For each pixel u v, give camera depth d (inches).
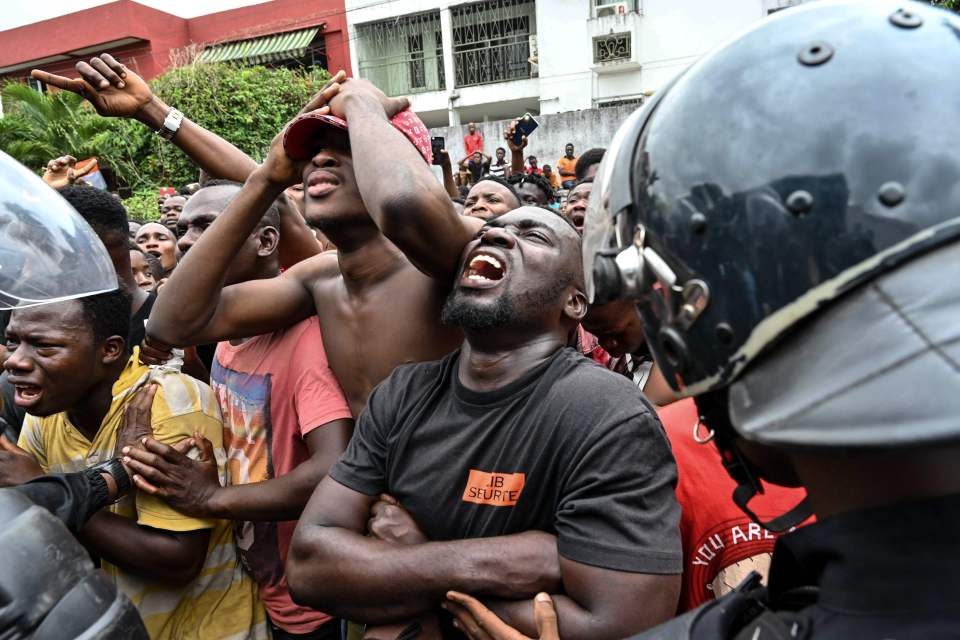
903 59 23.3
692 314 24.8
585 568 43.9
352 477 55.0
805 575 26.2
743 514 51.5
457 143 555.5
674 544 44.9
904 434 19.1
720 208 24.1
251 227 67.3
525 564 46.2
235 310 69.5
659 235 26.4
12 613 34.8
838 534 22.1
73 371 62.7
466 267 55.3
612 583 43.3
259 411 72.7
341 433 67.0
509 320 51.8
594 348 87.8
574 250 56.1
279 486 65.2
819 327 22.0
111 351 66.7
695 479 53.3
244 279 81.1
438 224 55.1
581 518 45.4
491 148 541.6
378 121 61.2
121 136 450.3
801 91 23.9
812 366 21.7
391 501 53.9
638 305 29.1
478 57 667.4
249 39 706.2
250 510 64.6
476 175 377.4
